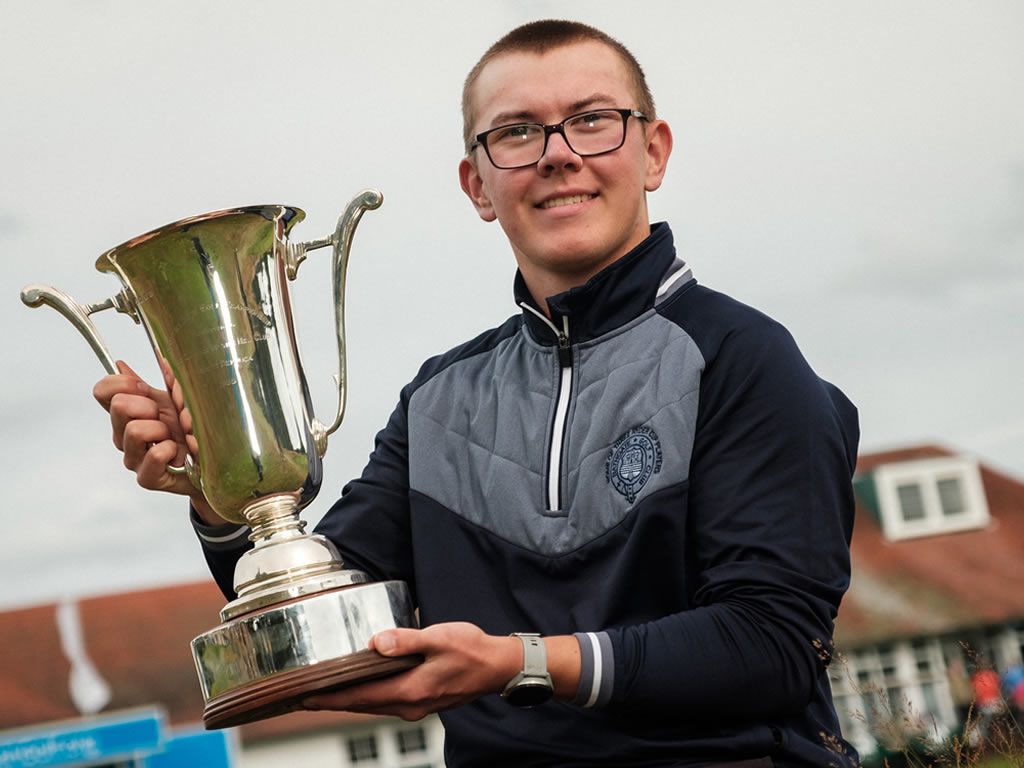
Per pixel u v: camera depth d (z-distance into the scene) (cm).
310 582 261
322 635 253
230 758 3153
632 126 303
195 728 3141
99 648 3284
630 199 302
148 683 3222
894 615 3347
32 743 2992
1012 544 3566
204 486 287
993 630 3303
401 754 3319
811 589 270
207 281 286
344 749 3319
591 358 293
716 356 283
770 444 277
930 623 3312
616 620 275
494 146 304
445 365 320
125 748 3009
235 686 255
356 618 254
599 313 293
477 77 314
